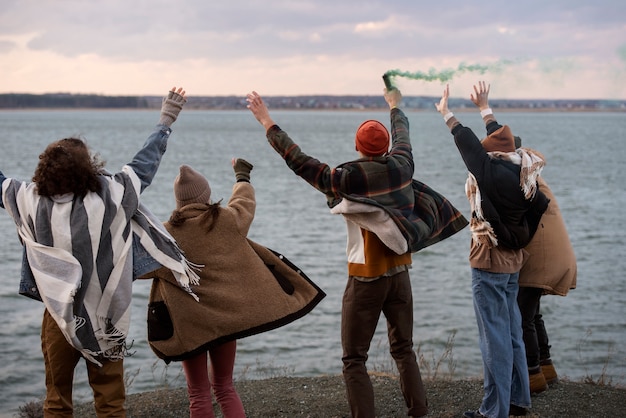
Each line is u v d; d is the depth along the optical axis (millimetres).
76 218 3643
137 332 11844
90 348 3695
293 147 4207
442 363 9844
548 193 4922
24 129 171000
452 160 68375
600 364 9727
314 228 26266
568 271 4852
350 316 4320
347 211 4070
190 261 4125
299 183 45969
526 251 4762
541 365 5410
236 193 4371
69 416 3910
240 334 4125
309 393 5574
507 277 4566
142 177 3906
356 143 4312
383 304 4406
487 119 4824
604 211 30281
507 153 4547
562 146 96562
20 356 10672
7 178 3793
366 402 4281
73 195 3691
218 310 4113
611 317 12477
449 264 18531
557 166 57781
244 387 5836
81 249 3637
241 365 10109
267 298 4207
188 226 4129
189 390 4281
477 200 4461
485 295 4543
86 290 3666
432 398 5293
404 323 4438
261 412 5176
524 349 4758
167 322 4125
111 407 3908
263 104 4336
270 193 39656
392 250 4242
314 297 4363
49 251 3611
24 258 3729
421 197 4438
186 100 4230
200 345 4074
